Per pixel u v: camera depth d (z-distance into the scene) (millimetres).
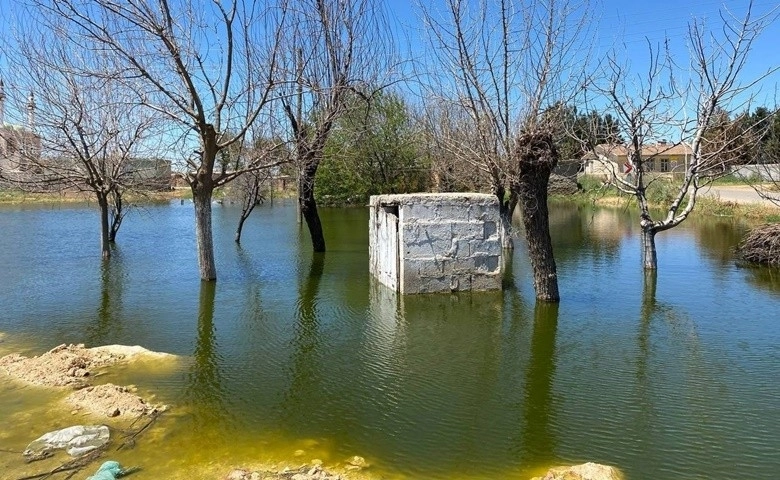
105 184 13539
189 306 9047
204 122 9688
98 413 5086
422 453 4414
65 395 5500
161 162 15383
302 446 4516
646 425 4812
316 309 8766
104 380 5898
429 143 18062
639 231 18547
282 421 4953
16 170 12766
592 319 7980
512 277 11023
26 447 4477
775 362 6223
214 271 11156
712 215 21375
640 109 10539
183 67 9062
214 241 17688
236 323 8039
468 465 4246
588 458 4316
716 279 10562
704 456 4316
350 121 15648
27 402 5340
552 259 8906
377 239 10820
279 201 39375
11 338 7398
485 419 4965
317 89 10523
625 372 6000
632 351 6648
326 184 30500
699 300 8984
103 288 10422
